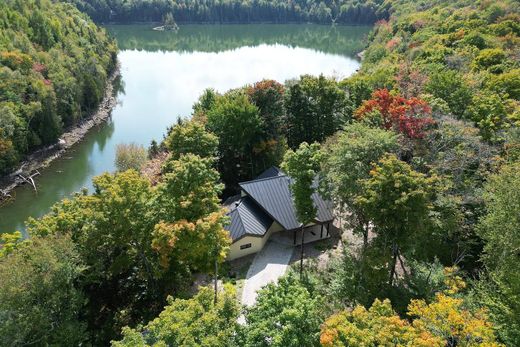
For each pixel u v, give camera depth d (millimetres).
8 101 75375
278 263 44156
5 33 91375
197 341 20266
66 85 90875
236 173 63906
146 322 35219
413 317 26453
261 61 153500
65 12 130250
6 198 67000
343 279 30047
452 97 50094
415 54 83688
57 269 28125
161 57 162875
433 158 37781
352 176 32844
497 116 45062
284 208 47906
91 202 34094
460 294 25469
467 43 78062
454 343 20547
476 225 31531
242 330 21188
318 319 21312
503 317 23188
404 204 27219
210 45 187500
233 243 44000
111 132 93188
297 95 63750
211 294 23438
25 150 77312
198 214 34125
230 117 59531
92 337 34000
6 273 26188
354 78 78125
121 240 34062
